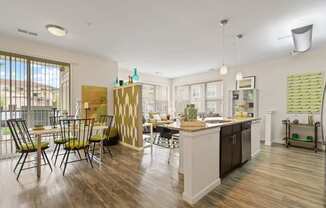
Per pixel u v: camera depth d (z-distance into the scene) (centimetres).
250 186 241
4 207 190
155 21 286
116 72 552
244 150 331
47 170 297
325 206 191
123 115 492
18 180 256
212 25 299
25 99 385
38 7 243
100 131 404
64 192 222
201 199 208
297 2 230
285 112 499
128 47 417
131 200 204
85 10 252
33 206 192
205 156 224
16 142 277
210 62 563
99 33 334
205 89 739
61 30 310
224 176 273
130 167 312
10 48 356
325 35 343
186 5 239
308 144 457
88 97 481
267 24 294
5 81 359
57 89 432
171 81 880
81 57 469
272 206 192
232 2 231
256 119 397
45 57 402
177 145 445
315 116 445
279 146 479
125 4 236
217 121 312
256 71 561
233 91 610
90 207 190
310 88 453
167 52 457
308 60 457
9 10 251
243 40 369
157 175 277
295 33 316
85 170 297
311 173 285
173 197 211
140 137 436
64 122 310
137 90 439
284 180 259
